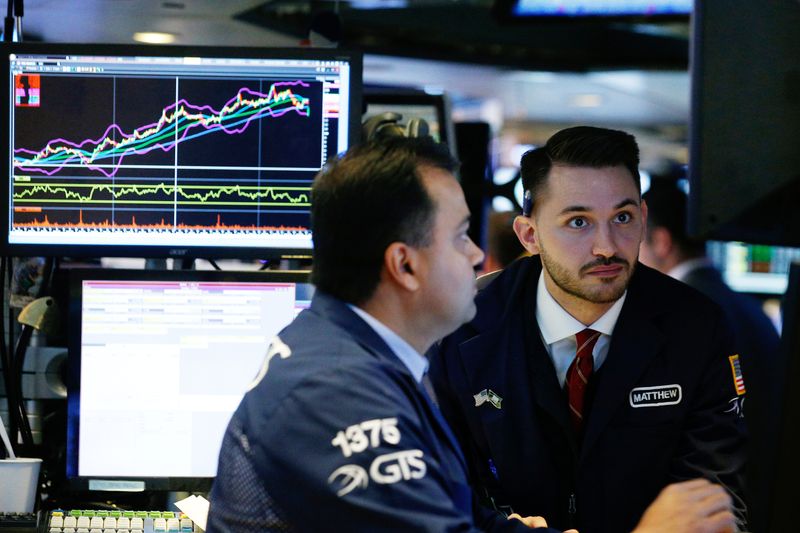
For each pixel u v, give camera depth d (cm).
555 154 174
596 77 572
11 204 206
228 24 303
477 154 301
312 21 244
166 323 203
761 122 153
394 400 130
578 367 180
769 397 343
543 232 175
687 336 180
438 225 139
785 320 136
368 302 141
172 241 207
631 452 178
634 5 334
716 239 154
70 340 202
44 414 221
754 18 153
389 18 486
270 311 204
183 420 204
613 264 171
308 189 207
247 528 132
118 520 192
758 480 141
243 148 206
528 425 181
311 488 126
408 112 265
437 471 130
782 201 154
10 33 223
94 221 206
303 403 130
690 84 154
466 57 524
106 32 312
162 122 205
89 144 205
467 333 187
